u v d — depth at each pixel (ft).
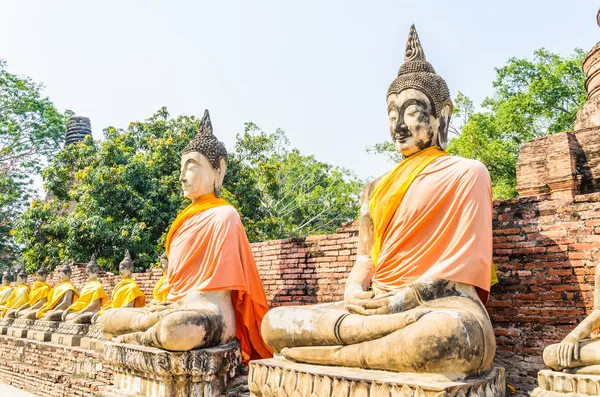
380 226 19.21
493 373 15.47
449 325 14.26
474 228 17.16
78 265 60.08
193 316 21.47
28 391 40.40
